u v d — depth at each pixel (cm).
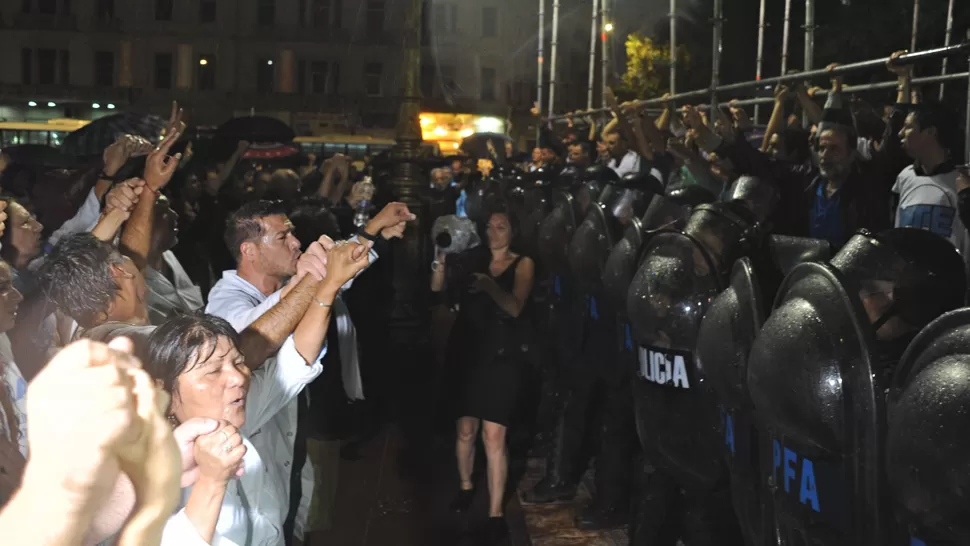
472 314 504
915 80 473
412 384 805
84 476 63
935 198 393
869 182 426
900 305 250
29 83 4762
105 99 4747
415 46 1048
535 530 498
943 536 194
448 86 4800
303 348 270
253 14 4838
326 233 513
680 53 2622
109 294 256
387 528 510
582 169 789
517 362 493
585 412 538
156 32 4788
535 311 507
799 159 532
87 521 64
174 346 210
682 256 336
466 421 525
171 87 4831
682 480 342
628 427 482
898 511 211
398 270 1006
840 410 223
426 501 552
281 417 325
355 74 4844
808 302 237
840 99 468
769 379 239
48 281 258
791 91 571
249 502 243
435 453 644
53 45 4762
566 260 545
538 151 1065
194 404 211
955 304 254
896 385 216
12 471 186
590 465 602
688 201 439
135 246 339
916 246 251
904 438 198
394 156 1042
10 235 340
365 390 727
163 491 71
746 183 434
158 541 73
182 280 446
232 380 213
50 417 63
